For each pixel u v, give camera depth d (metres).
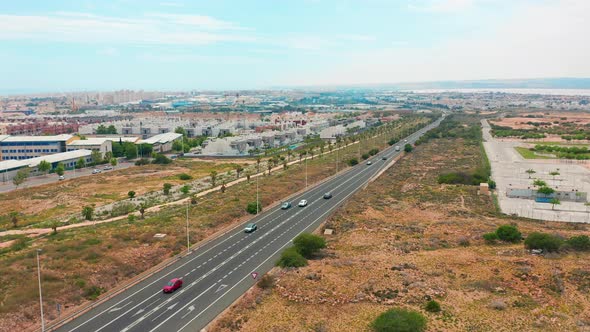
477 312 62.91
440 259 84.81
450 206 133.50
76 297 70.56
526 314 62.22
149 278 79.88
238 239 103.19
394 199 143.50
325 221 117.62
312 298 68.31
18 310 65.06
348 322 60.88
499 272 77.50
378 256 87.25
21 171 187.75
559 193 144.75
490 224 112.25
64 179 199.75
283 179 179.88
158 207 139.50
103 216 131.12
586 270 76.62
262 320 62.00
